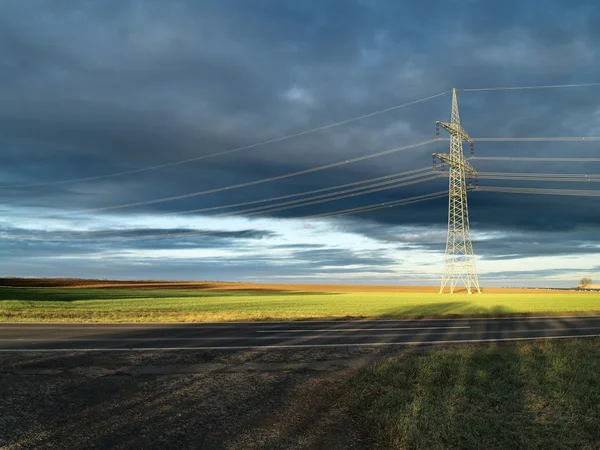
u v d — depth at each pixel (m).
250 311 28.28
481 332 18.34
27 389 8.16
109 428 6.14
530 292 92.31
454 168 74.56
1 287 70.81
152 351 12.34
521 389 8.00
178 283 106.12
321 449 5.47
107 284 94.31
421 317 26.47
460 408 6.79
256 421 6.50
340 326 19.95
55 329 17.78
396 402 7.14
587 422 6.20
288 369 10.15
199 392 8.10
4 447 5.45
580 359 10.75
